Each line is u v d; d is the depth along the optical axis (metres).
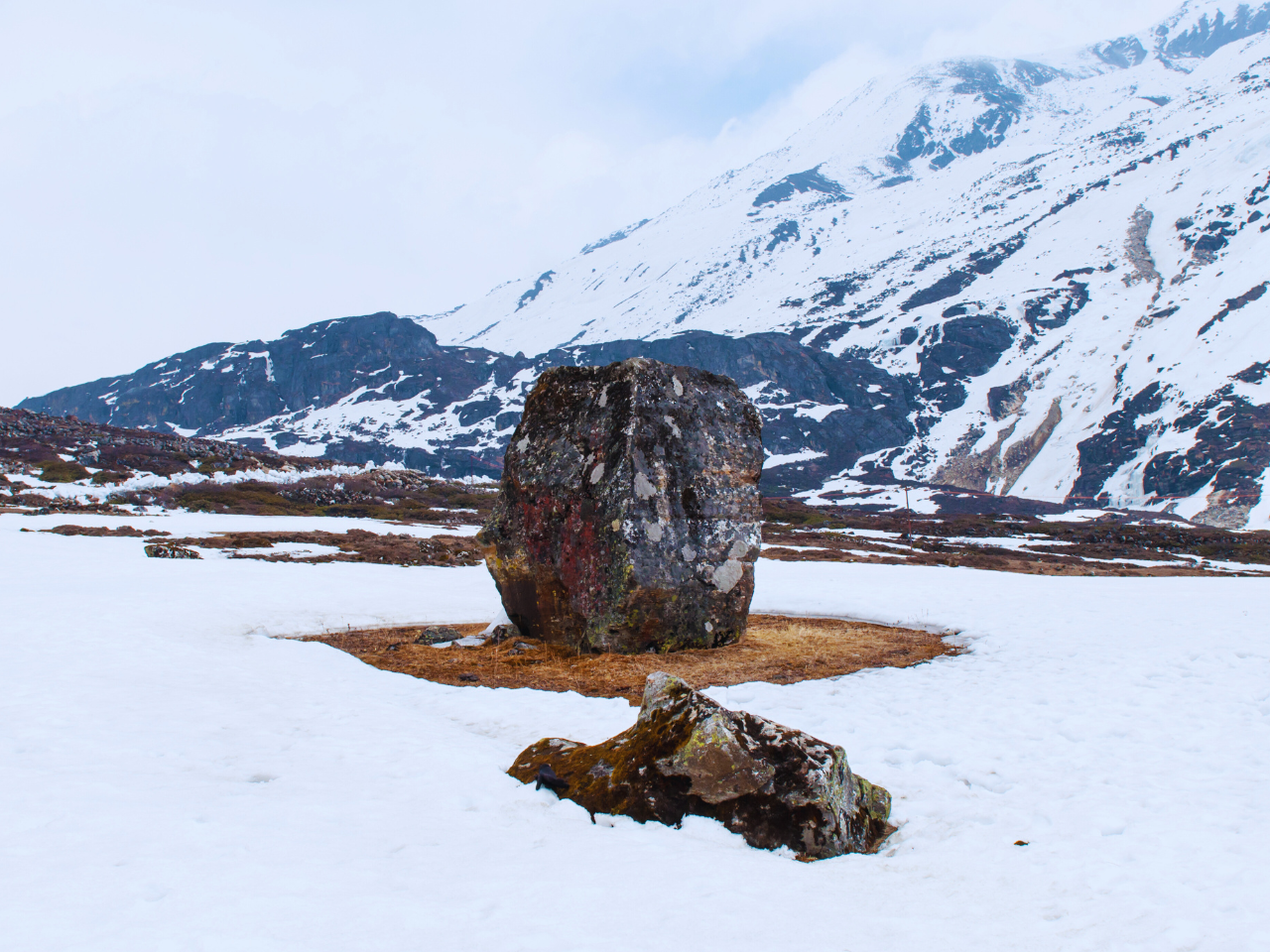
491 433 198.25
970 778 6.44
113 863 4.10
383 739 7.18
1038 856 4.78
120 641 11.09
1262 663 10.69
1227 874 4.35
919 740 7.46
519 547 13.10
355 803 5.39
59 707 7.48
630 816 5.41
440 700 9.22
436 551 29.12
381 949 3.32
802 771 5.33
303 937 3.40
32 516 35.91
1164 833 5.04
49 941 3.23
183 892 3.80
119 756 6.16
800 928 3.76
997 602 18.58
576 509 12.53
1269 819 5.25
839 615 17.45
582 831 5.13
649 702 6.13
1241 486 138.00
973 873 4.58
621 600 11.98
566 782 5.88
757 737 5.66
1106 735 7.56
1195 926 3.71
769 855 4.94
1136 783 6.13
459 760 6.55
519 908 3.84
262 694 8.80
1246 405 160.88
